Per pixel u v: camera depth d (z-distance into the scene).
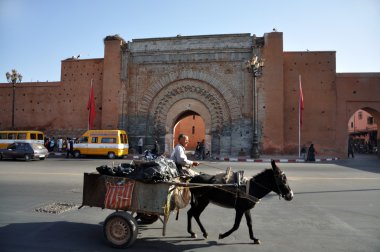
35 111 32.34
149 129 28.83
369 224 7.25
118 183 5.98
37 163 21.03
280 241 6.07
